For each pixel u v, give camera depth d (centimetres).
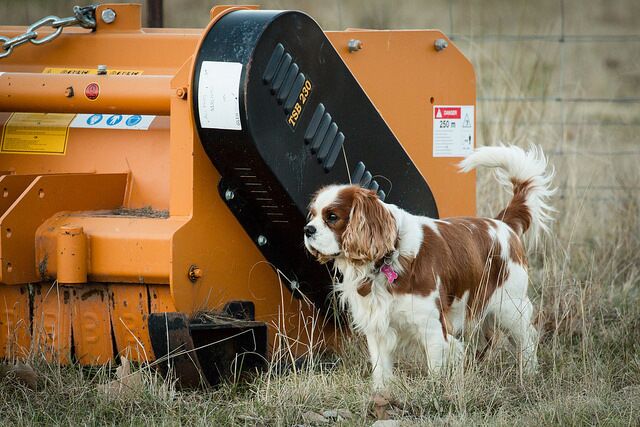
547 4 2762
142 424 812
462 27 2483
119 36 1084
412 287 921
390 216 908
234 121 852
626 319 1148
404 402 868
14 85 959
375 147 981
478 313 997
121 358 888
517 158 1075
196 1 2427
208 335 888
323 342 1021
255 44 848
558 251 1366
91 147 1019
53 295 937
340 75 935
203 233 891
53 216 921
